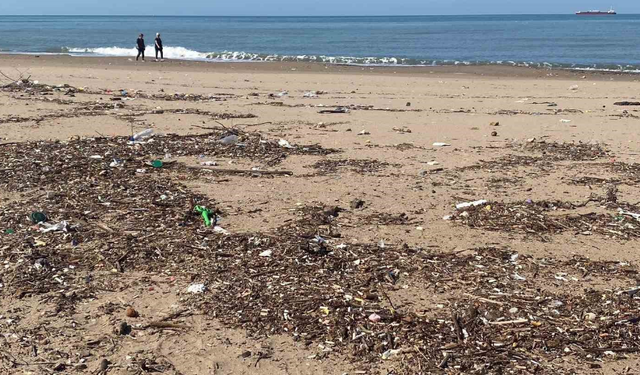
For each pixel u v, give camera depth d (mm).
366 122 14609
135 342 4918
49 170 9477
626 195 8820
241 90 21203
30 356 4719
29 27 109000
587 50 47406
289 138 12500
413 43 57438
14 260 6273
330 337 4965
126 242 6727
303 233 7062
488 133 13422
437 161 10797
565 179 9680
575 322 5180
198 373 4531
